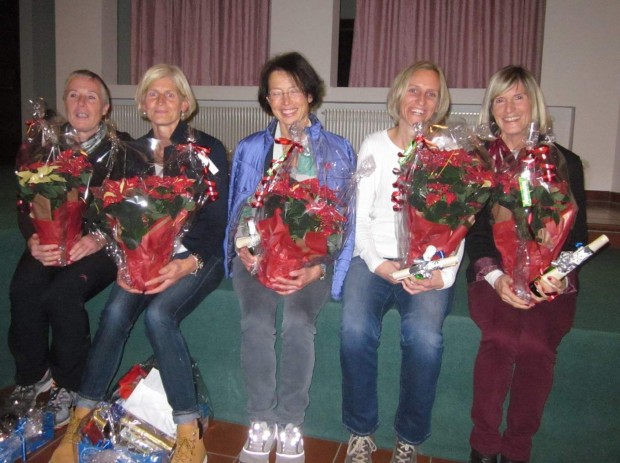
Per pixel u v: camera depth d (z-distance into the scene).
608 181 3.97
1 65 5.30
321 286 1.66
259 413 1.58
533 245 1.43
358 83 4.41
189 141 1.72
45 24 4.95
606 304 1.76
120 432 1.55
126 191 1.48
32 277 1.67
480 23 4.12
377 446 1.76
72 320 1.66
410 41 4.24
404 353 1.51
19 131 5.48
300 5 4.29
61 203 1.58
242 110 4.52
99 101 1.94
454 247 1.51
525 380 1.43
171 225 1.51
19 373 1.74
